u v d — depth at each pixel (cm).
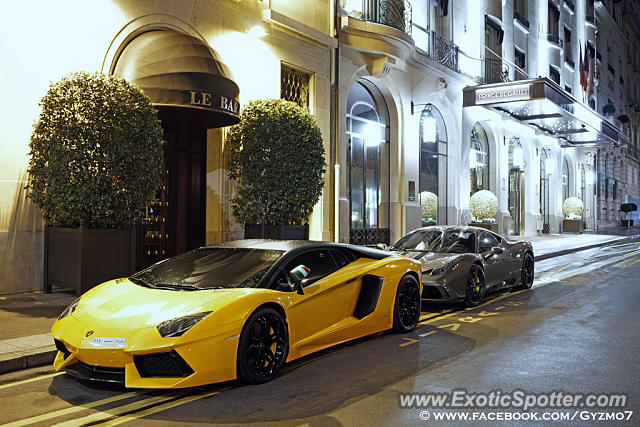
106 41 993
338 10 1548
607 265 1587
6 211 868
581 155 4034
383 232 1831
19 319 689
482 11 2455
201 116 1100
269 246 599
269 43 1333
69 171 794
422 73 1950
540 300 953
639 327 723
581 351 595
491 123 2514
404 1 1775
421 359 565
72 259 816
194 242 1227
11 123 870
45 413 410
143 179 855
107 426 385
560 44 3416
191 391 461
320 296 561
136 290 520
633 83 5928
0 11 856
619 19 5288
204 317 446
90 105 806
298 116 1176
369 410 417
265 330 488
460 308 873
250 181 1151
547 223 3394
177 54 977
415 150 1931
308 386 475
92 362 438
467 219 2280
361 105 1767
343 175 1591
